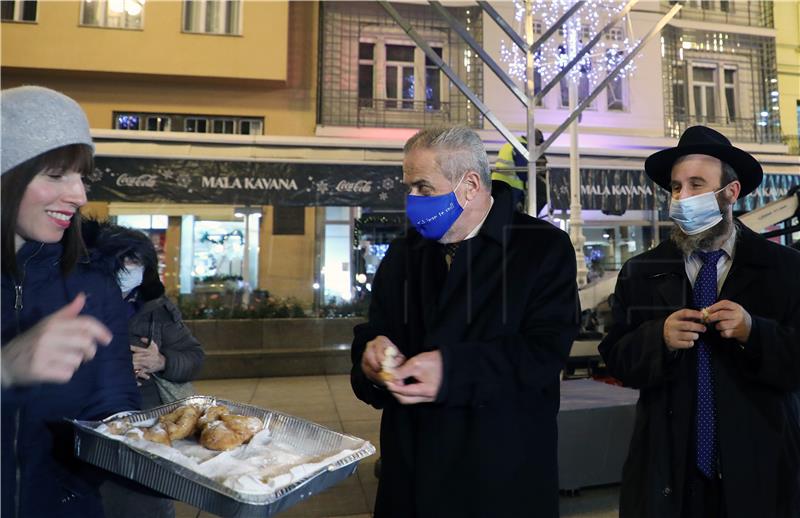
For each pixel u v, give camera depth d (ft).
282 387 22.35
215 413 3.57
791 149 39.58
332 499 10.69
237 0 35.24
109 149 18.74
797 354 4.33
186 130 36.19
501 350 3.61
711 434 4.77
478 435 3.79
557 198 20.10
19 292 3.42
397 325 4.46
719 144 4.93
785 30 40.88
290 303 29.71
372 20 37.06
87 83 34.96
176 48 34.55
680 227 5.24
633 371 5.04
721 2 40.19
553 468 4.01
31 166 3.09
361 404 19.06
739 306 4.39
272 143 22.18
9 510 3.13
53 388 3.45
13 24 33.12
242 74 35.06
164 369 6.62
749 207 21.31
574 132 19.62
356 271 35.47
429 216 4.11
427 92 37.52
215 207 35.17
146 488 3.36
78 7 33.71
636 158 23.70
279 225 36.73
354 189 18.83
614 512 9.71
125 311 4.18
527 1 10.42
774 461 4.49
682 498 4.71
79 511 3.50
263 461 3.12
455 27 10.20
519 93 10.44
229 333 25.96
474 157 4.13
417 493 3.83
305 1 36.96
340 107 36.76
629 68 37.17
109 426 3.26
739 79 39.99
